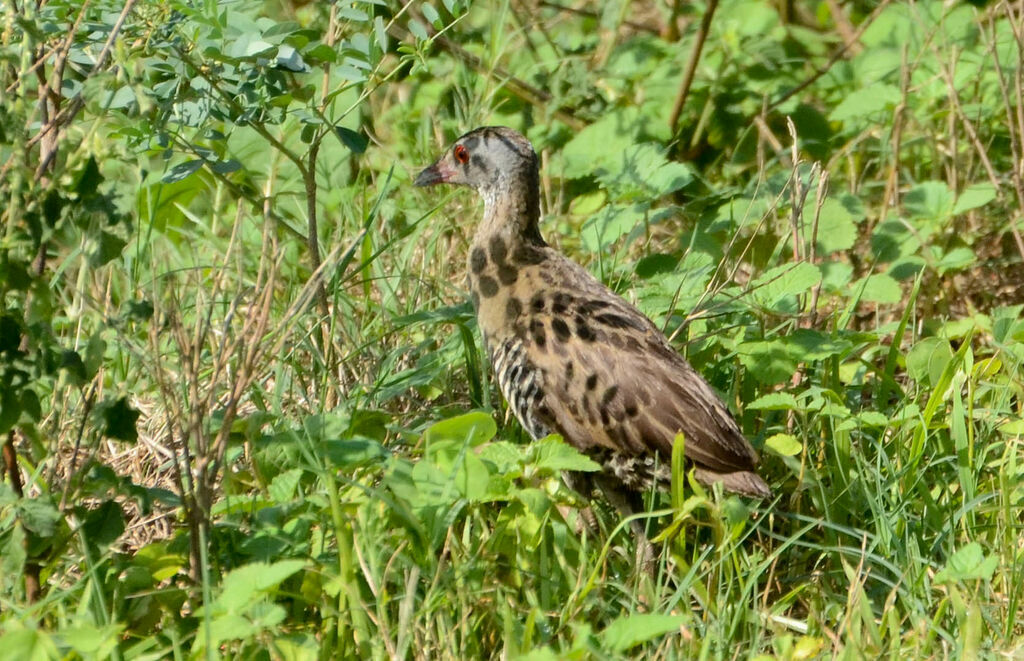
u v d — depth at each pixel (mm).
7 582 7938
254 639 7352
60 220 7488
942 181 14602
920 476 9477
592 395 9703
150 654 7344
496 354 10344
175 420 9648
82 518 8023
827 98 16141
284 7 13797
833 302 12375
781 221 13078
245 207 13461
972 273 13203
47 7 8422
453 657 7590
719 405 9602
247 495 8664
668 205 14086
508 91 15547
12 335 7535
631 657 8211
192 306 11734
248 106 9828
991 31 14406
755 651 7863
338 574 7844
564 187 14547
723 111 15445
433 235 13078
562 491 8570
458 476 7992
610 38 16281
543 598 8312
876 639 7973
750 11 17109
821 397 10023
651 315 10906
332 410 10312
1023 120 13336
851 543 9516
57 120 8000
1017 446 10086
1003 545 8773
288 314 8469
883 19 16875
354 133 10609
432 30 14977
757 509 9594
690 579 8172
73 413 9867
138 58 8172
